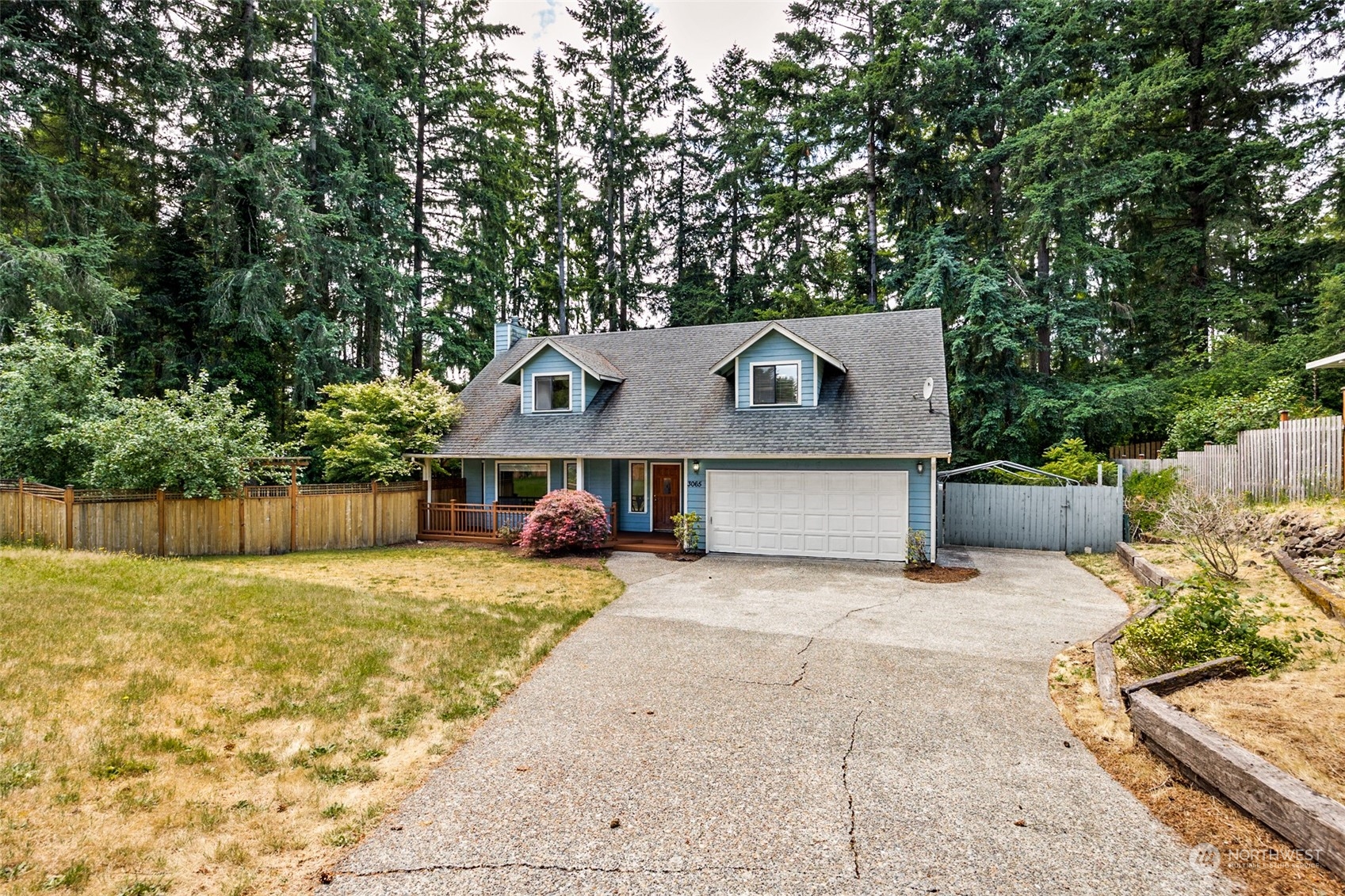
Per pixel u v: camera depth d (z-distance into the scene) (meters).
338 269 21.36
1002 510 15.46
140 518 12.74
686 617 8.52
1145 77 19.53
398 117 23.91
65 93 16.95
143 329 19.94
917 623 8.18
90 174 19.95
